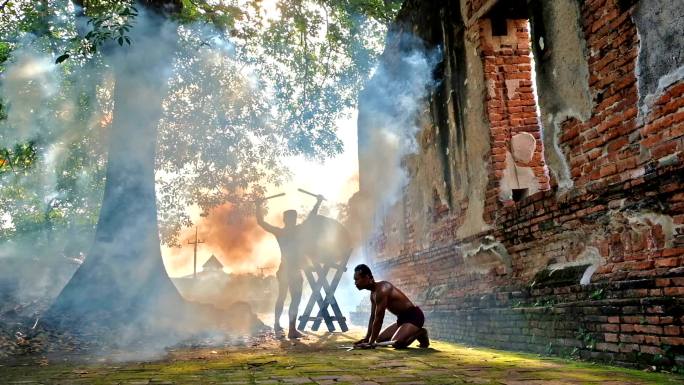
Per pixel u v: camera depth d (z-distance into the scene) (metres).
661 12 4.65
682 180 4.39
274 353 7.01
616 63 5.22
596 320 5.19
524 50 7.90
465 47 8.40
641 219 4.91
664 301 4.39
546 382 3.94
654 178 4.66
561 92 6.09
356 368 5.11
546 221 6.32
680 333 4.23
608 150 5.34
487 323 7.34
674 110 4.52
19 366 6.13
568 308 5.61
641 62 4.89
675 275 4.38
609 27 5.31
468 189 8.41
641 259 4.92
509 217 7.11
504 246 7.32
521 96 7.78
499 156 7.61
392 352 6.60
